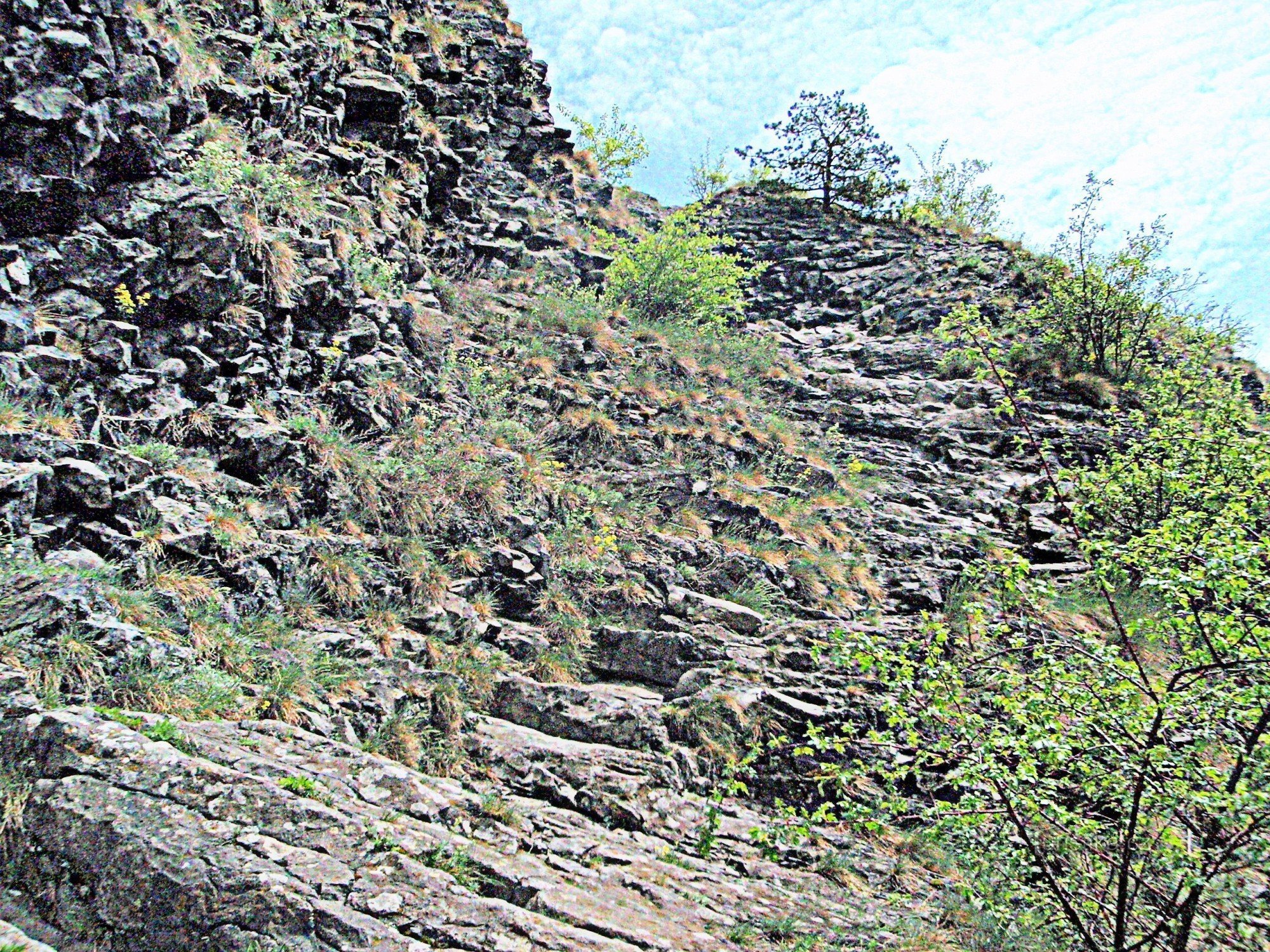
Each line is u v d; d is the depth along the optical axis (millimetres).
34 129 8703
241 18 13891
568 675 9641
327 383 11359
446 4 25484
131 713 5820
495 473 11734
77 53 9172
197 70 11805
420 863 5184
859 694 10000
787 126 38562
